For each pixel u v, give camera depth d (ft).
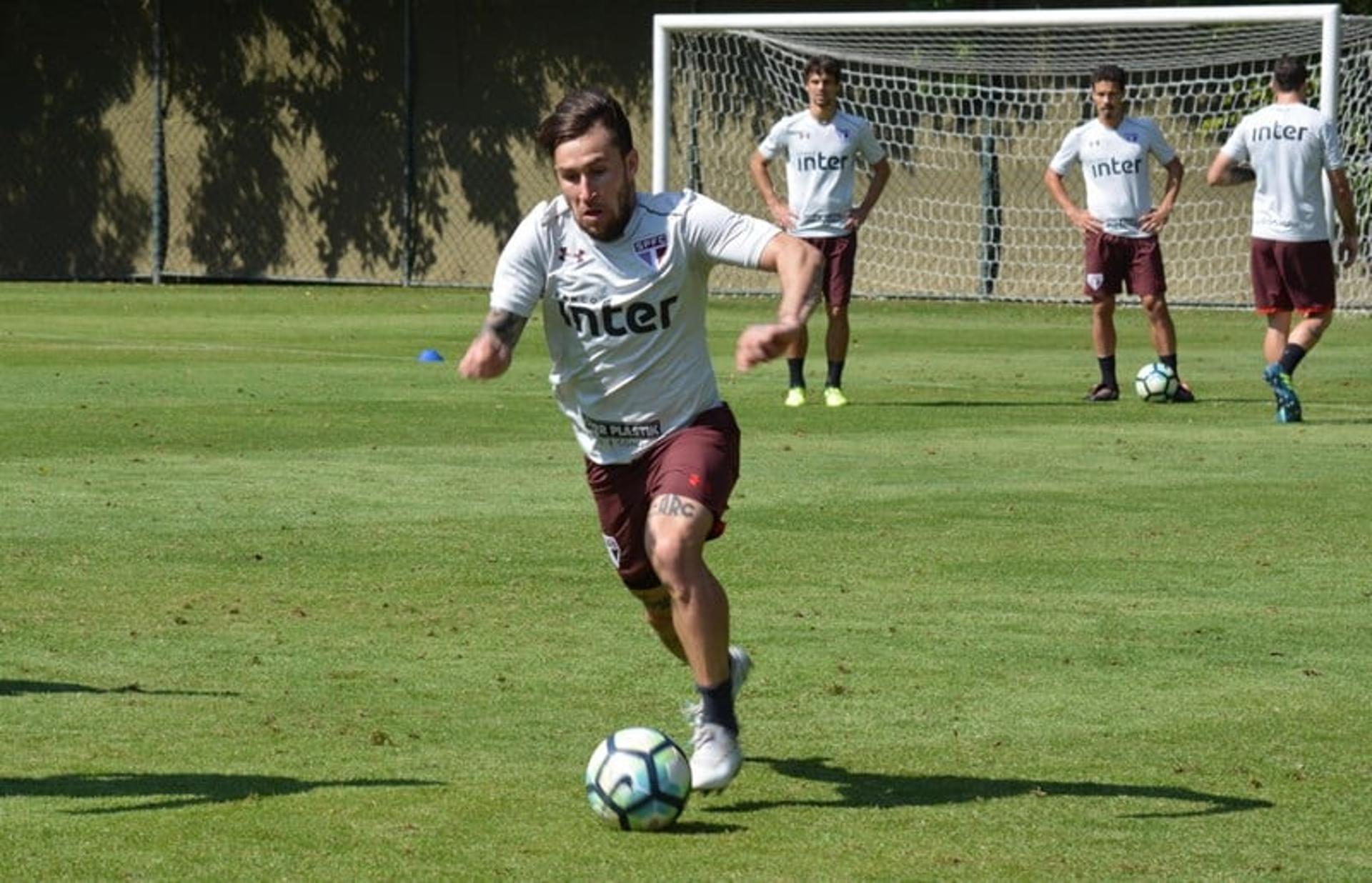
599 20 283.18
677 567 51.21
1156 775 53.98
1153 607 76.38
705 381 53.72
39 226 313.12
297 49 297.53
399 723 58.65
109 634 69.97
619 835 48.39
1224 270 262.26
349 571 81.76
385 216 295.07
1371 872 46.01
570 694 62.39
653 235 52.13
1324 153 134.92
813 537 90.89
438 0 289.33
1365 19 232.32
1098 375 172.96
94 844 46.83
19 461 111.55
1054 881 45.11
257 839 47.44
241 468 109.81
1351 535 92.12
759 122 277.44
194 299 260.62
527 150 286.87
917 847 47.70
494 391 151.12
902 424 135.03
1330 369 180.65
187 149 303.89
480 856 46.52
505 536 90.02
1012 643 70.18
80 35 307.99
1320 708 61.41
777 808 50.96
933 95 262.06
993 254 270.46
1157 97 255.70
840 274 145.18
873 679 64.95
